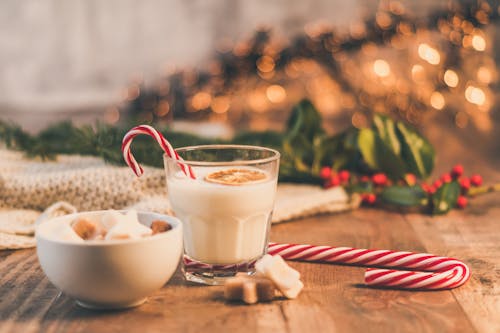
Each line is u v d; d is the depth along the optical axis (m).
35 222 0.82
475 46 1.47
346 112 1.88
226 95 1.61
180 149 0.72
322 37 1.48
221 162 0.70
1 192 0.85
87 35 2.07
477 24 1.48
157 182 0.86
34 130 1.75
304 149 1.01
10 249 0.77
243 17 2.00
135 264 0.61
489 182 1.06
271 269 0.65
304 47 1.50
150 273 0.62
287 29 1.97
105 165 0.90
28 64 2.09
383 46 1.58
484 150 1.39
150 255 0.62
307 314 0.63
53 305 0.65
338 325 0.62
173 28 2.04
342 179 0.95
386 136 0.95
